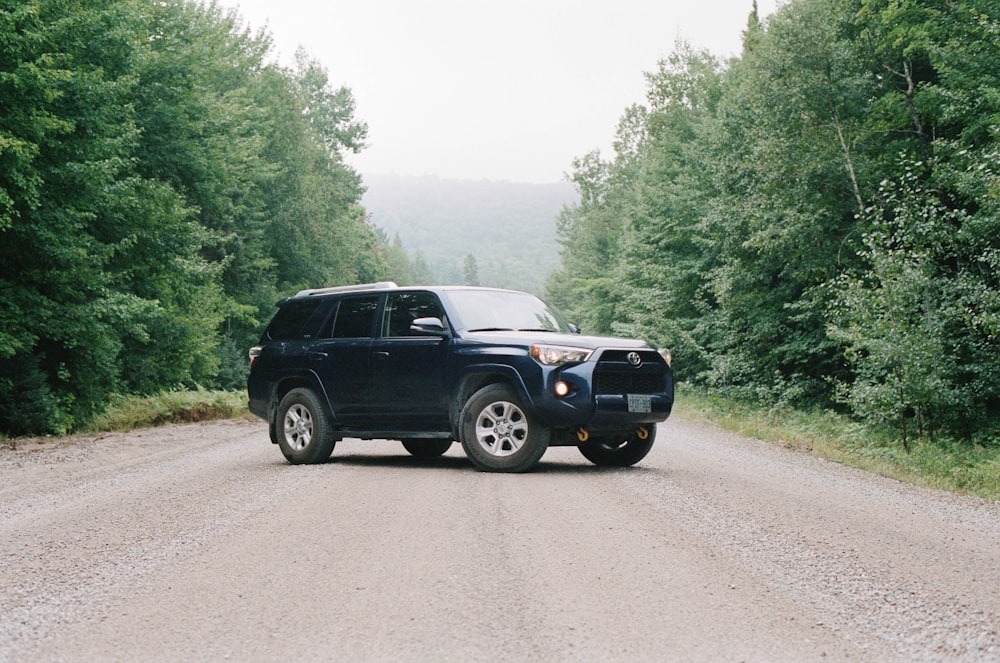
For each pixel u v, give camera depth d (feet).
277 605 15.10
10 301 56.24
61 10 57.82
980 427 51.47
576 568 17.44
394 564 17.79
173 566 17.99
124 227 68.59
